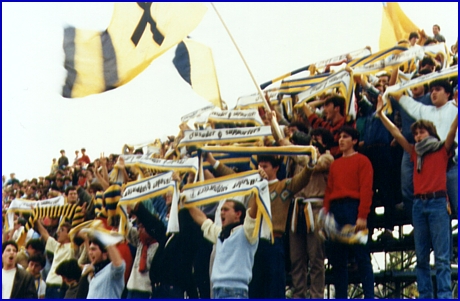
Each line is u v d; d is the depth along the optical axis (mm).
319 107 16250
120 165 17734
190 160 17047
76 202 17969
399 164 15508
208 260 16359
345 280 15461
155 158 17406
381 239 15398
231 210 16391
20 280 18016
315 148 16078
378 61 16047
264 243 16031
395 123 15672
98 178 17859
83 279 17500
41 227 18188
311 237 15781
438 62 15633
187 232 16656
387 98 15805
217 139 16906
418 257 15148
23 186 18531
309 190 15930
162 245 16844
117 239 17344
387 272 15297
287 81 16656
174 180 17047
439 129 15367
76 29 18672
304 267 15742
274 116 16578
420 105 15586
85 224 17750
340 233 15609
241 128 16781
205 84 17375
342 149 15891
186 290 16438
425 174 15312
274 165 16297
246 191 16359
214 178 16734
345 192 15695
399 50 15945
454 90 15422
